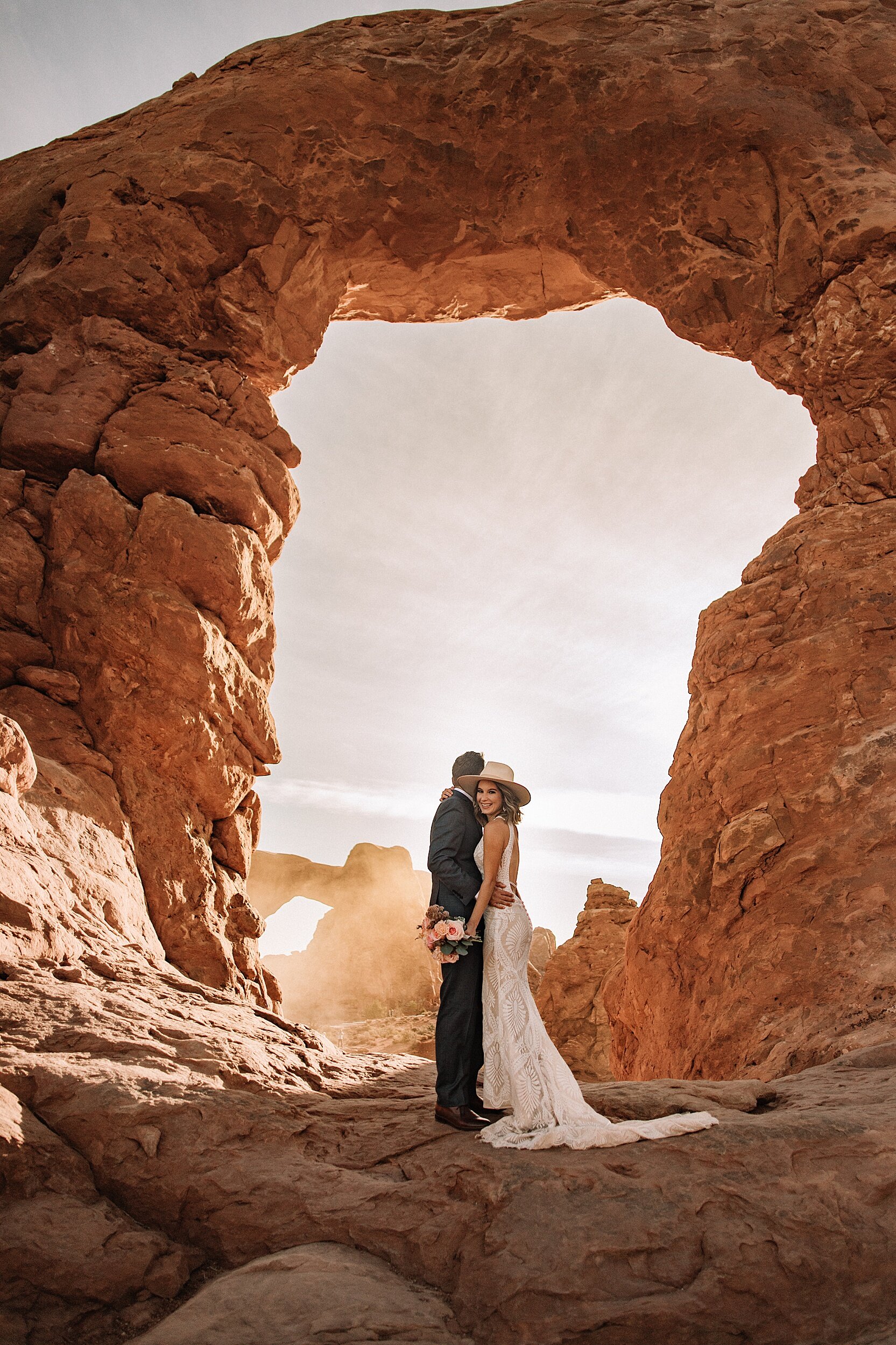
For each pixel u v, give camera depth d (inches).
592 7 536.1
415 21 551.2
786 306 476.7
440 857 178.5
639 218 506.3
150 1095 162.6
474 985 177.3
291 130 503.2
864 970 301.9
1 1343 122.0
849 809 343.9
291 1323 120.6
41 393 418.9
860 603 389.1
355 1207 147.7
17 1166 142.3
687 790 399.9
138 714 350.6
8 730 254.5
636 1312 126.0
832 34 520.7
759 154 490.9
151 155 489.7
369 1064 233.3
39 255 466.6
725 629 418.6
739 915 350.0
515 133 509.4
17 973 201.3
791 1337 127.2
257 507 412.5
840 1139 156.9
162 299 460.4
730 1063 313.7
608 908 1048.8
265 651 416.5
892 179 469.1
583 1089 207.9
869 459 439.5
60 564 374.0
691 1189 143.9
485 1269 132.9
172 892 329.1
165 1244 141.5
